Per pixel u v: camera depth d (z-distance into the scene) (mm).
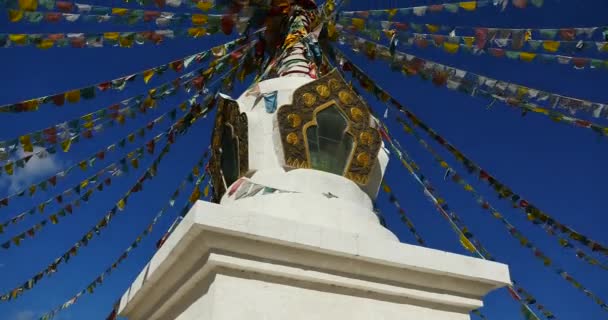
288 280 4887
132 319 6668
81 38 5961
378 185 7062
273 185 6051
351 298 5070
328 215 5750
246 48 8656
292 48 8344
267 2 8414
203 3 6531
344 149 6637
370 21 6902
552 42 5598
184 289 5223
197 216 4594
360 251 5062
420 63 7219
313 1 8961
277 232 4812
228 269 4715
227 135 7105
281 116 6395
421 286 5371
